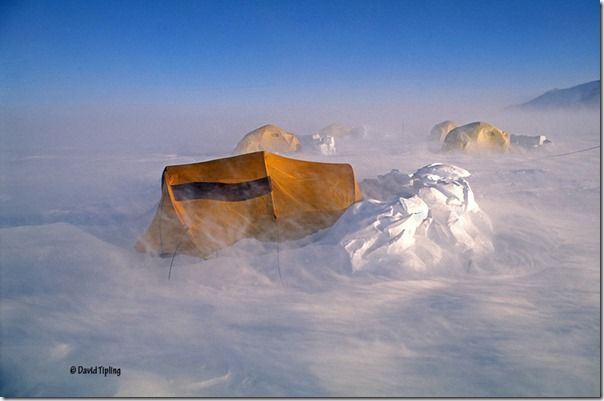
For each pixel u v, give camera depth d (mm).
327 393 3492
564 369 3719
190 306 5172
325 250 6285
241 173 7234
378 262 5977
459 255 6227
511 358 3898
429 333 4371
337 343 4234
